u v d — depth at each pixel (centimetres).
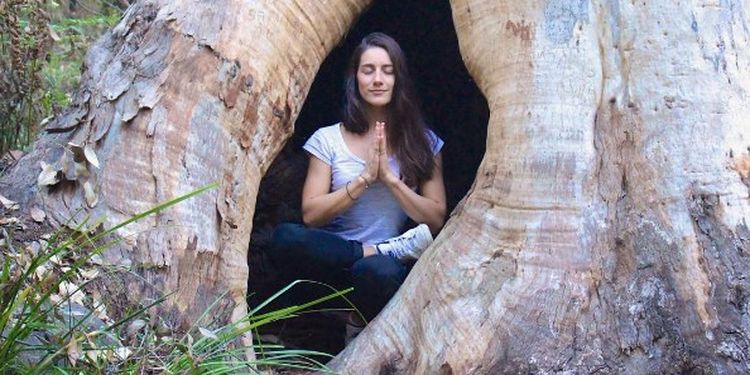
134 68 418
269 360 351
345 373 389
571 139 389
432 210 459
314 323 544
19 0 510
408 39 627
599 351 358
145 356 318
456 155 625
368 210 470
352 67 465
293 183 597
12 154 458
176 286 376
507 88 408
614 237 377
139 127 399
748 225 377
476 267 387
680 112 389
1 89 520
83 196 384
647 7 400
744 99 395
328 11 461
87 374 306
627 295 367
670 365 354
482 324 371
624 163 387
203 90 413
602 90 396
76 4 822
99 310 342
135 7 453
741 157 386
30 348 301
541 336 363
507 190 393
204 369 316
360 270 444
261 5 438
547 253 377
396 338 394
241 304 402
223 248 403
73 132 413
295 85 448
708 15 402
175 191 392
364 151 466
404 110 463
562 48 400
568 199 382
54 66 691
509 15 413
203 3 433
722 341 356
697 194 379
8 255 321
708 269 368
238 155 420
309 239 450
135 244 374
